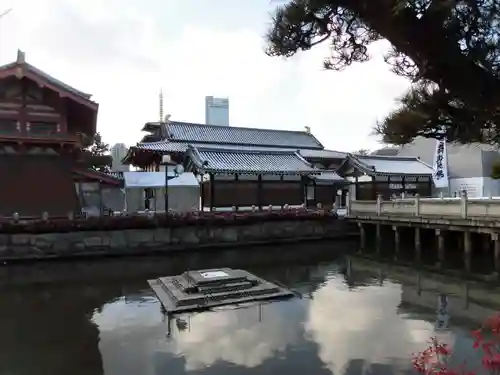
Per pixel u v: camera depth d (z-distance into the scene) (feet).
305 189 114.73
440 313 39.60
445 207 70.59
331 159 146.72
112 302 44.91
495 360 13.01
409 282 54.85
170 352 30.14
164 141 137.28
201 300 42.93
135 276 59.06
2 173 72.08
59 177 75.82
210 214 86.07
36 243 69.77
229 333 34.06
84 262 69.87
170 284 50.42
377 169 126.11
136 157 128.67
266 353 29.73
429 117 14.05
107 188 96.89
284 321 37.14
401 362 27.66
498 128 12.59
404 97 14.67
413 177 129.59
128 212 89.45
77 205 80.23
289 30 13.26
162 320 37.88
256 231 90.43
